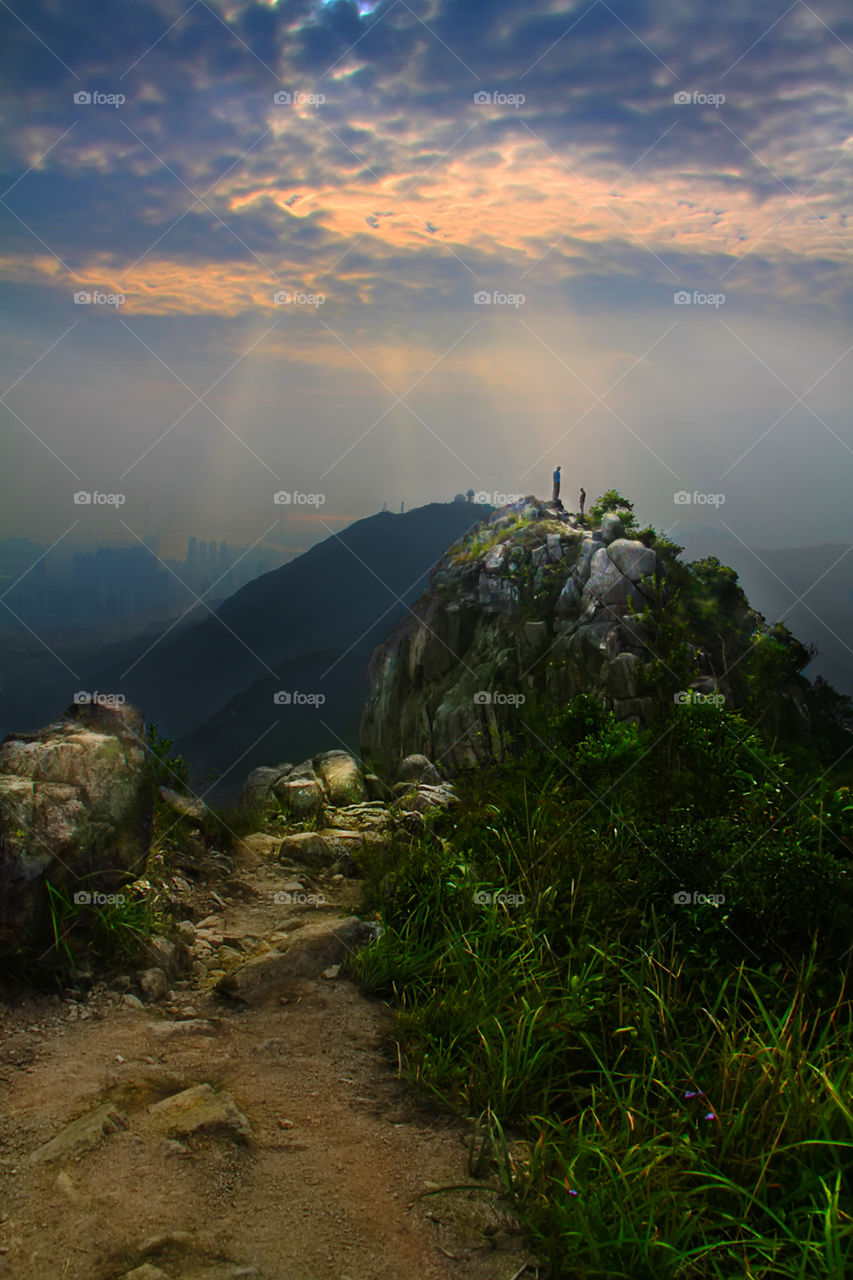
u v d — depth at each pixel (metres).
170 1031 4.11
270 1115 3.42
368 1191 2.93
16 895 4.26
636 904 5.05
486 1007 4.11
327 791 12.04
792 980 4.15
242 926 5.98
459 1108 3.56
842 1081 3.22
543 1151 3.06
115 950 4.72
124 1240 2.51
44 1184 2.76
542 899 5.19
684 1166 2.99
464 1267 2.55
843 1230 2.46
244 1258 2.49
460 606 52.78
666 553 45.59
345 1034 4.21
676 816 5.97
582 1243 2.59
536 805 6.67
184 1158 2.99
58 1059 3.71
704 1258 2.61
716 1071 3.54
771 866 4.68
